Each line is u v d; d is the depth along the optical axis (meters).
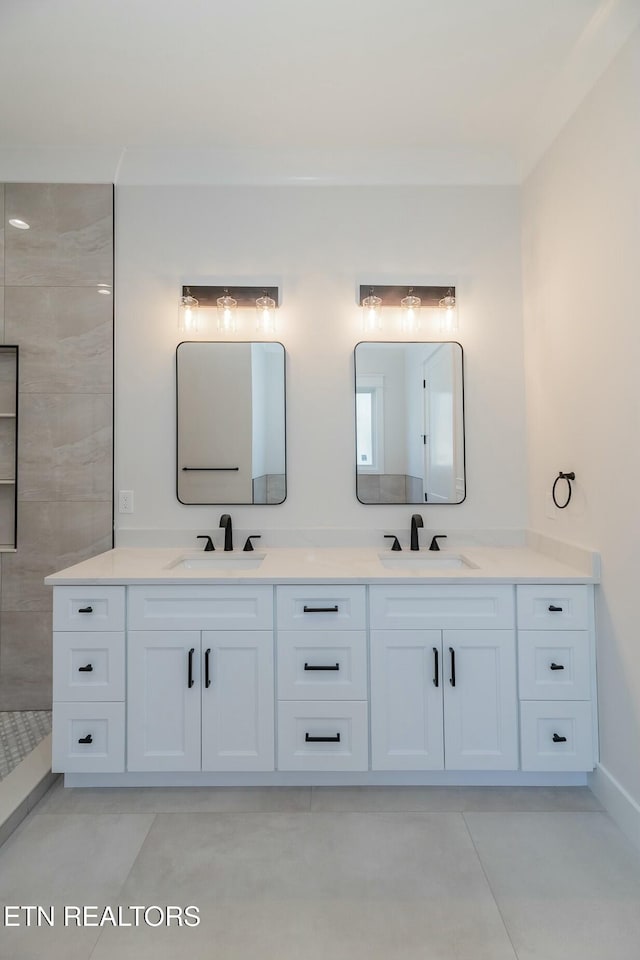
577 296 2.04
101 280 2.51
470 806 1.88
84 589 1.95
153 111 2.23
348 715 1.94
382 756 1.94
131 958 1.30
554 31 1.82
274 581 1.94
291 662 1.95
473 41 1.87
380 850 1.66
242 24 1.79
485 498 2.52
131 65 1.97
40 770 2.01
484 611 1.95
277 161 2.51
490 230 2.54
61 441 2.51
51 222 2.51
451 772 1.99
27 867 1.59
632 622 1.71
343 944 1.33
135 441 2.51
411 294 2.50
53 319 2.51
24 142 2.44
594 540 1.94
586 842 1.70
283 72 2.01
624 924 1.39
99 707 1.94
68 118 2.27
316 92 2.12
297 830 1.75
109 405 2.51
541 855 1.63
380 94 2.14
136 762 1.94
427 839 1.71
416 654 1.95
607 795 1.85
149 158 2.51
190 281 2.53
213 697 1.95
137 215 2.52
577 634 1.93
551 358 2.26
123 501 2.51
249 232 2.53
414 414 2.54
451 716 1.94
